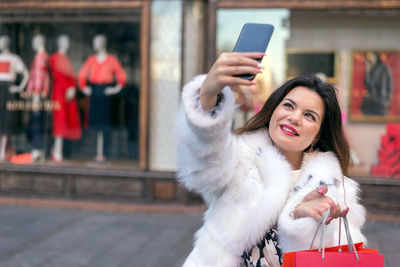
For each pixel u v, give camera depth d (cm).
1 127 713
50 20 686
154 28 653
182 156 155
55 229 548
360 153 639
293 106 168
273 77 636
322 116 170
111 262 438
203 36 645
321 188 153
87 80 684
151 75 657
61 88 695
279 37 638
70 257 452
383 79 636
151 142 661
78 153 692
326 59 638
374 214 610
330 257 140
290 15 634
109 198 665
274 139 169
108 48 673
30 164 691
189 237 519
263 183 163
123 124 672
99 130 682
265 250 162
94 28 674
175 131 151
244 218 158
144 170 655
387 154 631
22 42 700
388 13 627
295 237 155
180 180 164
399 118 635
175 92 652
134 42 661
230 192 160
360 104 640
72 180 674
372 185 614
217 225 163
